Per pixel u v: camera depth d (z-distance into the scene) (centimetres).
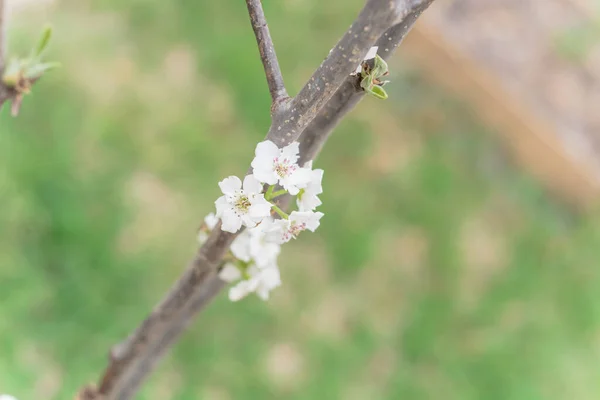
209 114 165
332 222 165
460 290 171
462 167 184
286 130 55
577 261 182
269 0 178
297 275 159
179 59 168
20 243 135
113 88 158
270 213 58
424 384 159
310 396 150
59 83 151
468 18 199
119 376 70
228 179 56
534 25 203
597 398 171
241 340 149
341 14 186
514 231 182
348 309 161
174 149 158
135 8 167
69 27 158
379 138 179
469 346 166
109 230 144
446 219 175
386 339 161
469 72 183
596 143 188
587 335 176
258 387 147
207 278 63
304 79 175
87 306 137
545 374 168
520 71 193
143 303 143
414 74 191
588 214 190
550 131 180
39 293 133
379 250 168
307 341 154
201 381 143
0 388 121
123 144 153
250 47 172
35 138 143
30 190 138
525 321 172
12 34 147
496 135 190
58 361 132
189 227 154
